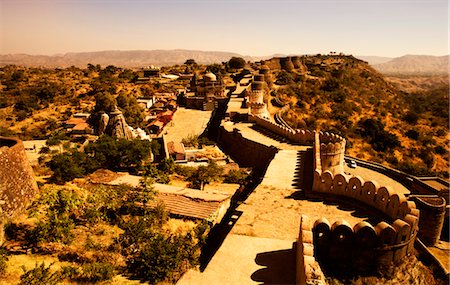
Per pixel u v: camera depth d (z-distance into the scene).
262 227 19.67
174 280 15.99
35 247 18.55
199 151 49.75
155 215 23.69
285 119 79.88
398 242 14.48
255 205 22.92
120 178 30.89
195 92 100.31
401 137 88.69
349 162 44.44
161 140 49.72
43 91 104.88
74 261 17.66
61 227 19.25
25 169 24.19
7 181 21.69
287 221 20.48
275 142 44.44
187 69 161.50
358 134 82.88
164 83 133.50
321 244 14.84
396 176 40.31
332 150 34.12
